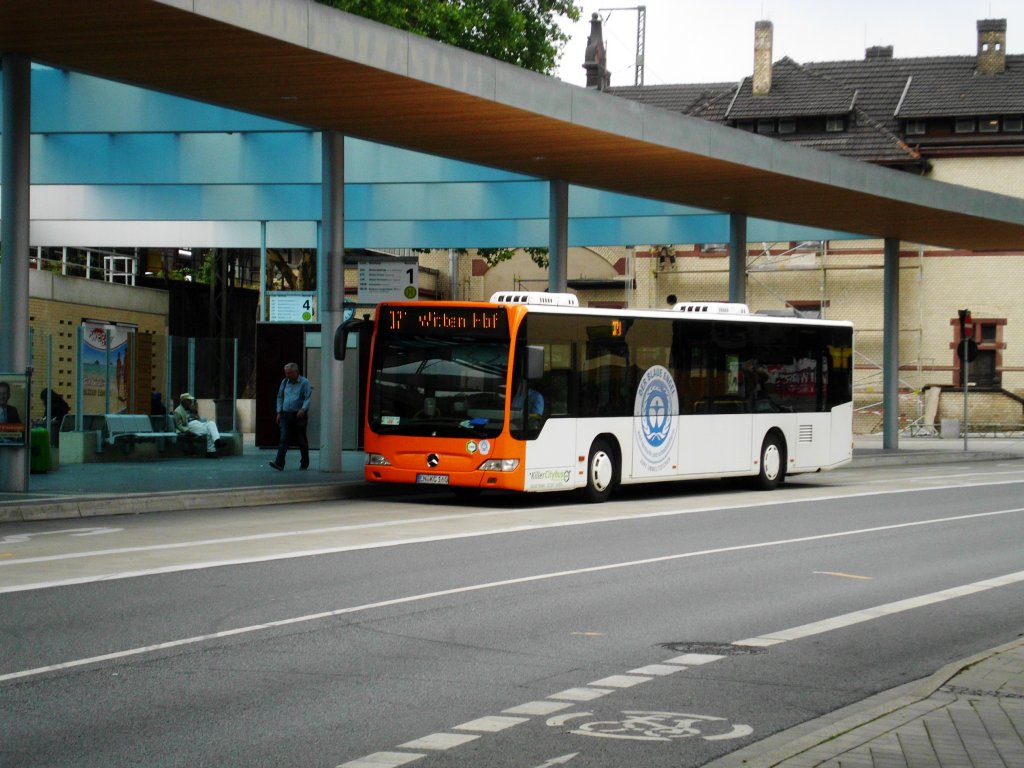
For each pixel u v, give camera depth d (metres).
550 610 11.96
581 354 23.48
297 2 20.11
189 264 58.97
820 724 7.86
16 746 7.14
